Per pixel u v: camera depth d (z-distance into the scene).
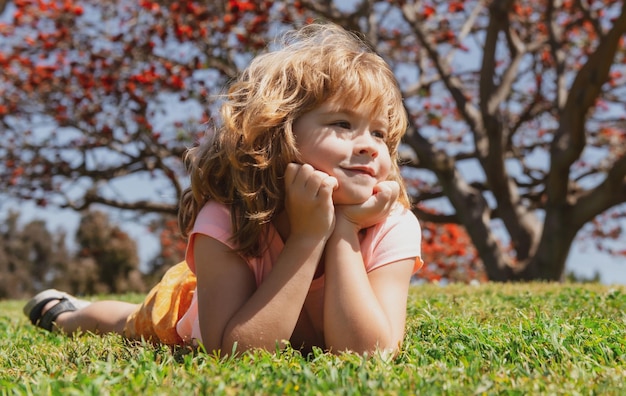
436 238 17.53
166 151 12.27
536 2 13.64
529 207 13.09
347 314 2.31
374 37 11.87
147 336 3.00
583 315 3.28
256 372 1.92
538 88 13.88
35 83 11.47
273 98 2.43
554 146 10.99
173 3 10.59
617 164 10.42
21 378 2.05
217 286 2.38
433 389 1.74
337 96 2.41
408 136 11.71
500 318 3.20
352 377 1.89
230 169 2.46
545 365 2.07
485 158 11.87
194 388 1.77
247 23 10.80
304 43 2.68
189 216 2.75
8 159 12.48
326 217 2.33
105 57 11.39
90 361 2.29
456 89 12.25
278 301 2.28
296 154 2.41
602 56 9.73
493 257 11.70
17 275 37.03
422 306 3.75
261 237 2.47
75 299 3.76
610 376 1.89
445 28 12.97
